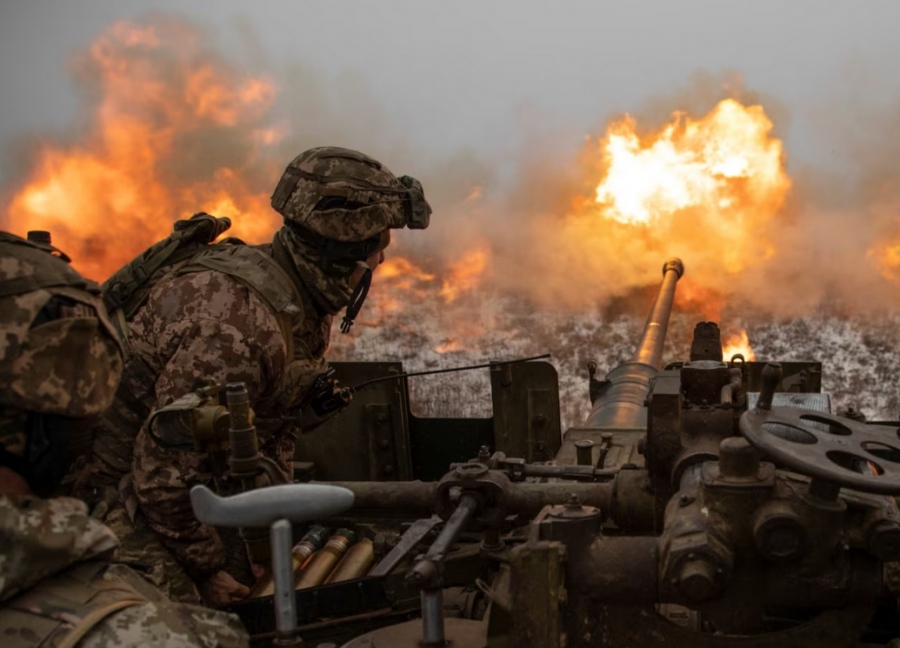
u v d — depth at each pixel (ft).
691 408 7.64
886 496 6.46
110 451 10.12
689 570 5.78
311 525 12.72
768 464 6.35
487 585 8.71
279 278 10.65
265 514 5.35
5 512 4.92
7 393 4.97
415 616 9.55
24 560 4.89
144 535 9.86
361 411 15.52
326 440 15.72
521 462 8.57
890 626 7.50
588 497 7.85
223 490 8.52
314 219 10.94
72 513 5.17
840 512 5.89
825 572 6.00
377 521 12.59
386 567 6.58
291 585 5.41
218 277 10.25
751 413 6.41
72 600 5.00
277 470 8.08
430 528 7.32
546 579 6.14
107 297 10.53
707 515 6.06
